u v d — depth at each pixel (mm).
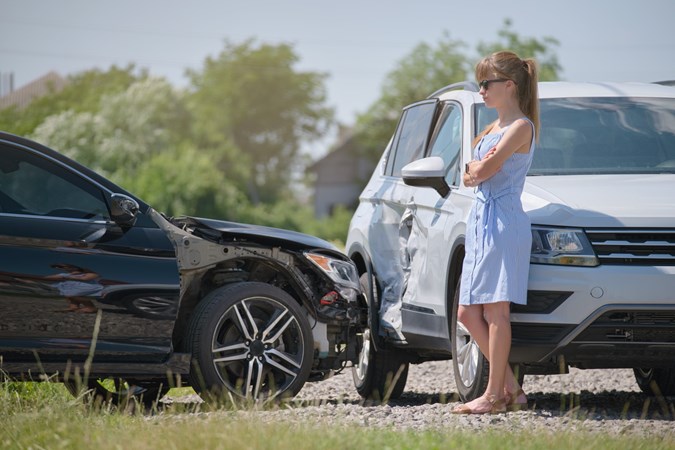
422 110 12750
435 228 10727
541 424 8547
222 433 7281
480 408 9359
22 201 9773
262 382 10531
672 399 11820
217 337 10273
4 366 9461
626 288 9141
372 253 12625
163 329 9992
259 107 156375
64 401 8953
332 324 11227
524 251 9227
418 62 128000
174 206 105062
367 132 132875
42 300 9562
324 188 145000
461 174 10641
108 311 9789
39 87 146750
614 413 10055
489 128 9742
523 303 9188
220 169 136625
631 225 9273
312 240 11312
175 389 12930
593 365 9602
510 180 9328
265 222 112000
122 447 7145
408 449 7168
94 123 117250
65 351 9633
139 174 109125
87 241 9781
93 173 10102
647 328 9219
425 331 10891
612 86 12023
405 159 12750
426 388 13781
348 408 9734
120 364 9859
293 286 10984
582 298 9172
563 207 9469
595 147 10891
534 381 14086
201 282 10719
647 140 10977
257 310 10609
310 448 7059
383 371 12258
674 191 9781
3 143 9852
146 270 9977
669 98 11695
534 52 97438
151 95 125188
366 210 13344
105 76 143375
